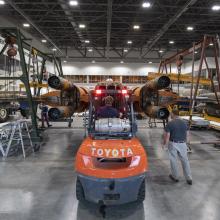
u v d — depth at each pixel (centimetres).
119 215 382
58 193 464
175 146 515
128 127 473
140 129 1260
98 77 2697
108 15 1288
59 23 1672
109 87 602
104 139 455
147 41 2148
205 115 1304
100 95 579
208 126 1195
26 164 649
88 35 1936
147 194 459
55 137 1041
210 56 2286
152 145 878
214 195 455
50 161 678
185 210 398
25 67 805
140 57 2492
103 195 374
